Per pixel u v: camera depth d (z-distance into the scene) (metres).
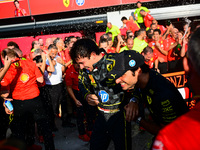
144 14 5.74
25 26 6.27
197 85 0.72
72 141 3.20
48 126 2.58
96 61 1.83
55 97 3.42
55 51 3.31
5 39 6.01
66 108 3.68
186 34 3.66
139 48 3.62
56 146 3.07
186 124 0.64
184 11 5.92
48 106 3.30
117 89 1.85
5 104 2.43
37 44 4.33
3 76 2.21
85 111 3.19
